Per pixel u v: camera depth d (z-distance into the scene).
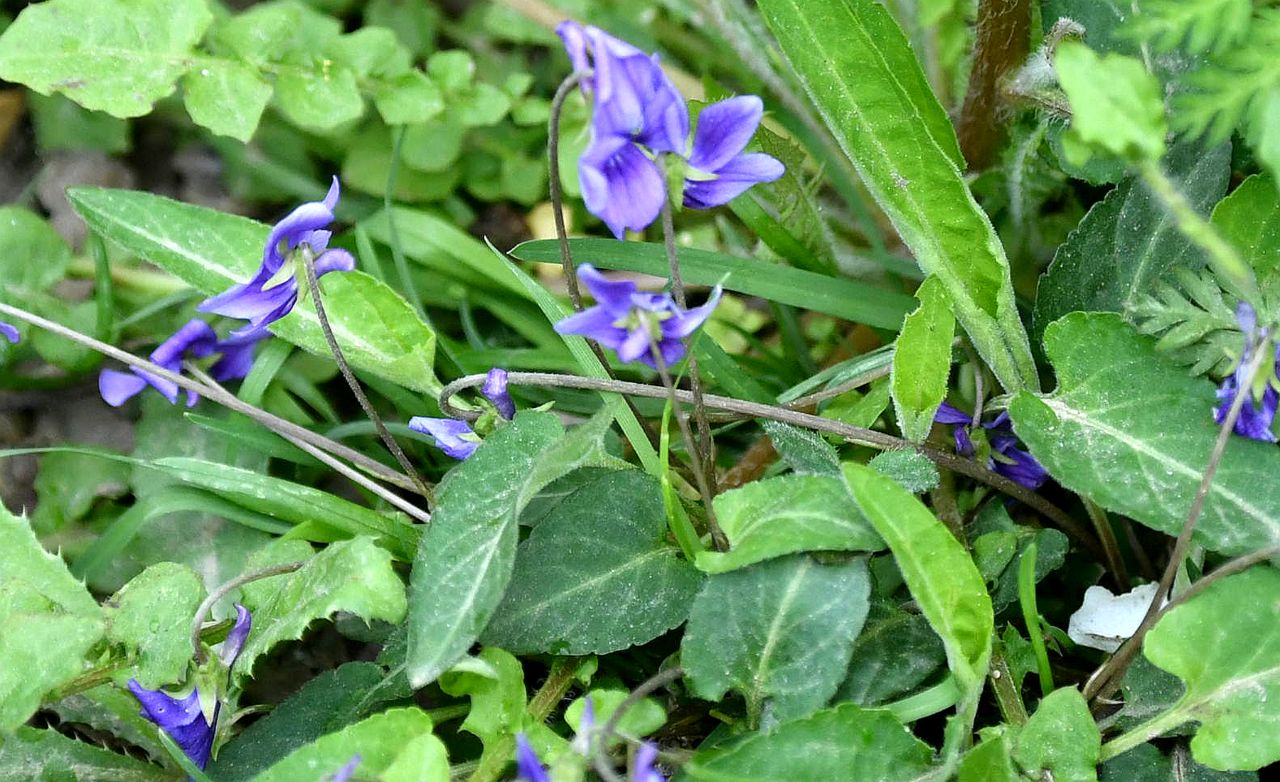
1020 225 0.45
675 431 0.44
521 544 0.39
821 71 0.40
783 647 0.38
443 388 0.40
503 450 0.38
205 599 0.38
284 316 0.40
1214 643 0.37
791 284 0.43
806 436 0.40
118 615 0.38
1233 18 0.37
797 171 0.44
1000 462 0.41
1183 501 0.38
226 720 0.40
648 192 0.36
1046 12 0.43
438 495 0.39
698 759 0.37
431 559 0.38
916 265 0.45
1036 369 0.42
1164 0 0.38
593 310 0.36
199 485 0.43
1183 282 0.39
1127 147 0.35
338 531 0.42
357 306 0.42
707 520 0.40
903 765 0.37
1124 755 0.38
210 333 0.43
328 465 0.44
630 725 0.37
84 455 0.45
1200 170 0.41
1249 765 0.37
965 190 0.39
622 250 0.43
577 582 0.39
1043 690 0.39
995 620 0.40
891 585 0.40
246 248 0.43
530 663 0.41
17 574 0.39
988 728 0.37
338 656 0.43
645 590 0.39
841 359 0.45
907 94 0.39
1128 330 0.39
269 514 0.43
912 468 0.39
